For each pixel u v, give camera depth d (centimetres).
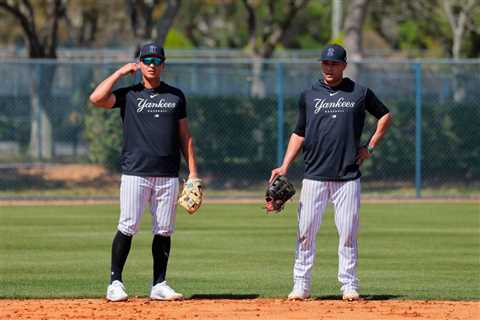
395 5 17388
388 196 9719
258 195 9744
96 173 10388
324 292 4188
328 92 3825
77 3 19462
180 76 11938
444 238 6438
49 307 3678
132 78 10200
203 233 6725
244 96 10362
